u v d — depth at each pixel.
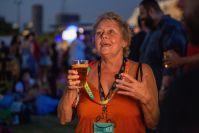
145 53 6.00
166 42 5.78
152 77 3.86
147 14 6.03
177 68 5.44
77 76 3.70
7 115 10.20
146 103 3.61
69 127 10.12
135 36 6.46
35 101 11.85
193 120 1.88
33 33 19.47
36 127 10.29
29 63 18.89
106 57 3.87
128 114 3.69
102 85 3.81
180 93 1.93
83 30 18.80
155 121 3.70
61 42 23.48
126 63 3.89
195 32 1.98
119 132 3.69
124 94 3.62
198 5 1.95
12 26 33.06
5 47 19.12
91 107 3.75
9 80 18.17
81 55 15.74
